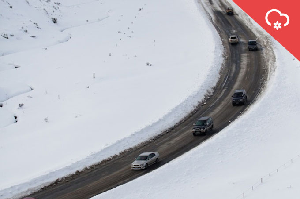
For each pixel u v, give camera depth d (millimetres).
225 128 117812
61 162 107875
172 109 131000
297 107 125500
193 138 115750
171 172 97500
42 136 124312
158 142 116375
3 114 139875
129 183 93125
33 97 152000
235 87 148625
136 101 140000
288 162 95312
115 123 126562
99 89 152250
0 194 95312
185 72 159625
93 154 109062
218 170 97625
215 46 180375
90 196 91750
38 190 97938
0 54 188750
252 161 99625
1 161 112750
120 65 171750
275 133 112312
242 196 82625
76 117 134000
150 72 163125
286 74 149500
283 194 78812
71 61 180750
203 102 140375
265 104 128250
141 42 195875
